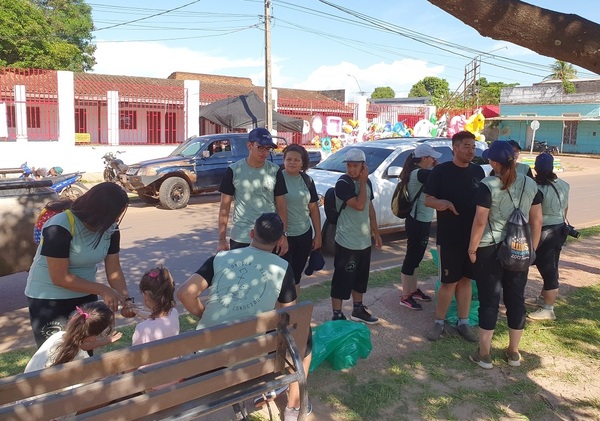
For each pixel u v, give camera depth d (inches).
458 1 100.0
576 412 142.5
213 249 322.7
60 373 88.0
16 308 216.5
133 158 737.0
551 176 198.5
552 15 96.7
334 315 192.4
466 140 171.8
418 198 207.9
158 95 782.5
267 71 693.3
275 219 126.6
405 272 214.4
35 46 897.5
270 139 170.9
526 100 1728.6
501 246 156.3
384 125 1021.2
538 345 181.9
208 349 111.5
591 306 221.3
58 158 673.0
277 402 140.8
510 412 141.9
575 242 349.4
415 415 139.6
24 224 192.1
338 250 188.9
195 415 101.7
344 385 153.0
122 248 322.3
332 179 320.5
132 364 95.7
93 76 980.6
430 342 183.6
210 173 503.2
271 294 122.8
